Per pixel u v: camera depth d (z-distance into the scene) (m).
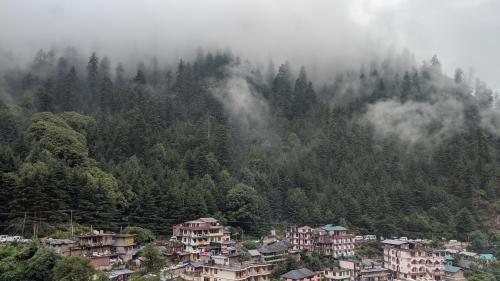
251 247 146.62
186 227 140.12
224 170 193.88
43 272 97.50
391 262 152.12
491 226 196.38
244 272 118.44
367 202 192.00
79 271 95.69
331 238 155.88
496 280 143.50
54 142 161.38
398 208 197.25
